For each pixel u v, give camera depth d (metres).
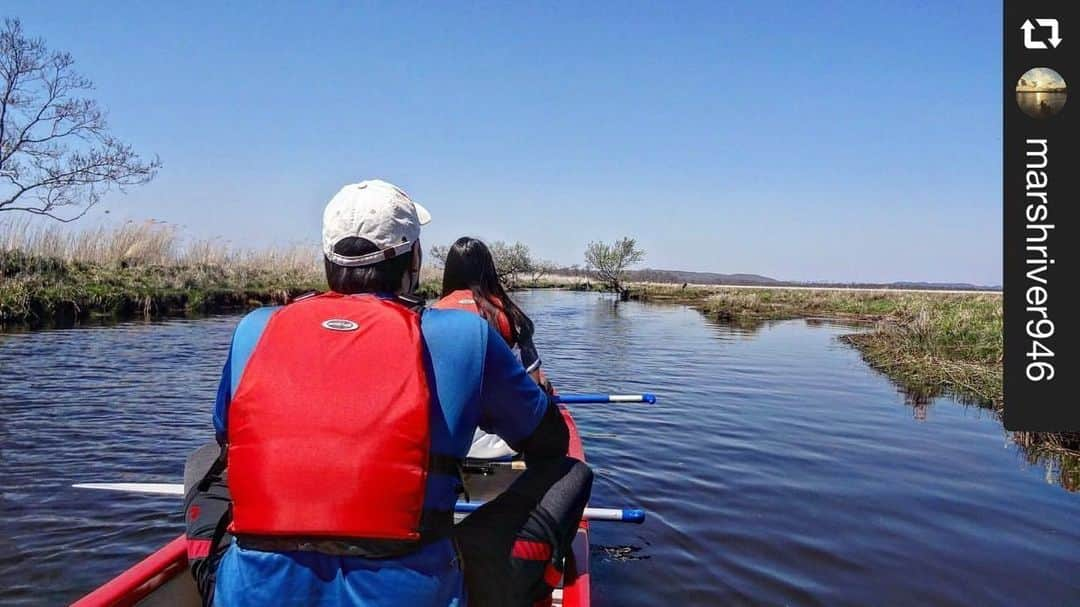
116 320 16.66
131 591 2.37
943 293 50.50
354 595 1.37
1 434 6.52
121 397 8.21
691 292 51.66
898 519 4.93
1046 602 3.77
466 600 1.58
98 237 21.27
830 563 4.20
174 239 23.55
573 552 3.05
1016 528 4.80
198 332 14.71
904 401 9.52
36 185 19.14
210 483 1.91
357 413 1.38
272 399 1.40
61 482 5.30
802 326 23.89
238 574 1.42
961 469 6.21
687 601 3.70
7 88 18.39
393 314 1.52
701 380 11.01
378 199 1.65
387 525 1.35
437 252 45.03
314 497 1.34
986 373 10.51
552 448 1.83
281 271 28.00
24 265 17.33
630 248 52.78
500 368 1.62
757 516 4.95
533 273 62.22
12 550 4.13
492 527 1.76
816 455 6.59
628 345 16.11
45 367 10.00
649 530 4.65
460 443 1.53
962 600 3.77
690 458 6.37
